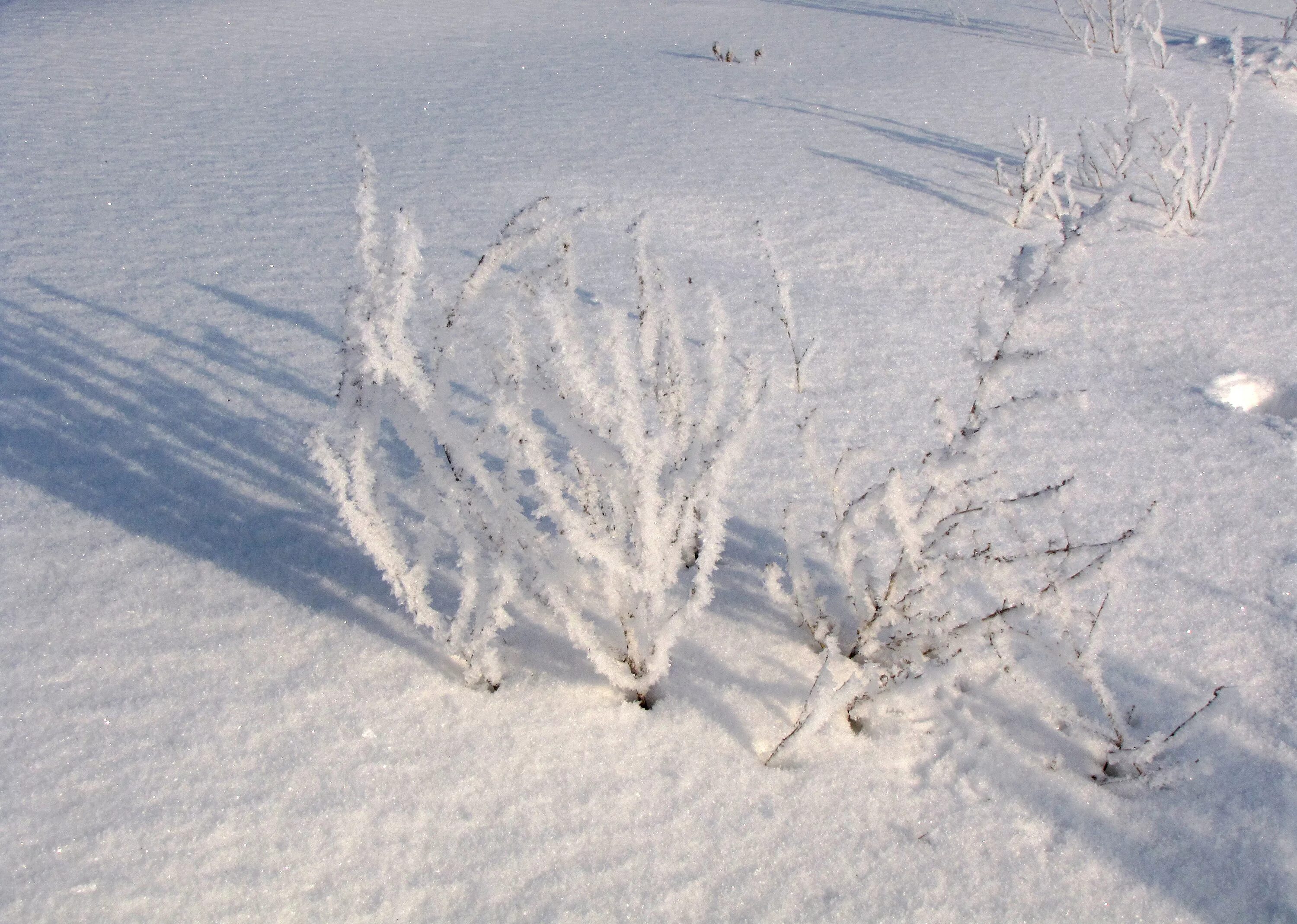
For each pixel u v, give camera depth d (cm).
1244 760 202
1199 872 180
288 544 240
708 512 193
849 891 171
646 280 207
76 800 169
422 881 165
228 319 346
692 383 220
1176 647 229
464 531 196
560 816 178
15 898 153
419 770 183
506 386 195
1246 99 711
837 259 427
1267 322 386
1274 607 242
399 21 870
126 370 310
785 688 211
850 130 611
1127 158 569
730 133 591
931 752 200
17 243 394
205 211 441
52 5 855
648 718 201
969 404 323
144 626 210
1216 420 320
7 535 235
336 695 197
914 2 1058
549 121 598
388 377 199
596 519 212
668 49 822
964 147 589
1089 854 181
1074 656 223
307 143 544
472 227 430
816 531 259
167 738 183
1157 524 190
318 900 160
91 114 571
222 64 702
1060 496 193
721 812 182
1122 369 353
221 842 165
